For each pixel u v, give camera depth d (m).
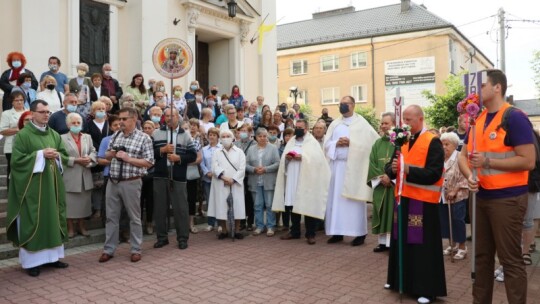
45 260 5.61
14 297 4.72
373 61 32.78
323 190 7.34
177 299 4.65
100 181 7.57
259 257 6.39
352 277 5.42
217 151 7.64
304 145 7.59
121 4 12.72
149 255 6.48
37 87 9.22
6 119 7.48
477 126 4.02
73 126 6.72
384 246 6.77
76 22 11.63
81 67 9.66
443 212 6.43
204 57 16.47
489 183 3.83
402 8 34.09
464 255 6.32
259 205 8.07
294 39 36.44
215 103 12.21
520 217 3.74
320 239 7.73
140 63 12.70
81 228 7.17
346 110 7.51
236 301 4.59
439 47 30.95
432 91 31.02
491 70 3.94
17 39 10.63
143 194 7.81
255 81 16.81
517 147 3.71
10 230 5.60
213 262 6.10
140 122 9.32
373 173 6.67
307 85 35.12
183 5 13.94
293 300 4.61
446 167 6.29
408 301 4.60
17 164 5.55
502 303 4.53
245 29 16.11
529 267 6.02
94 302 4.57
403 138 4.54
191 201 8.15
